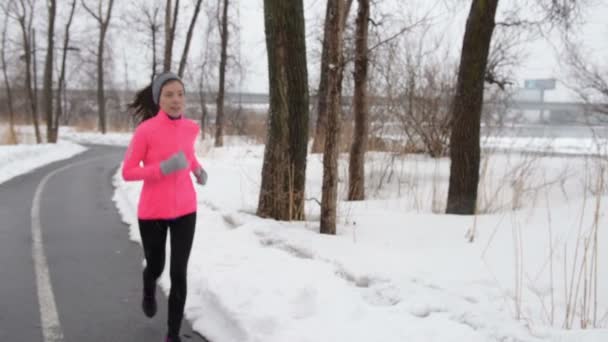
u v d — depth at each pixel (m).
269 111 7.17
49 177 13.75
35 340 3.87
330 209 6.20
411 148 13.95
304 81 7.04
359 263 4.88
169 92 3.56
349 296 4.12
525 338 3.29
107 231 7.32
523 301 3.96
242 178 11.95
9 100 31.14
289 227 6.57
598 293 4.07
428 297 4.02
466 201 7.94
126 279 5.27
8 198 10.08
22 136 31.86
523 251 5.12
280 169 7.12
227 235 6.29
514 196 7.81
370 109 13.63
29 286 5.02
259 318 3.84
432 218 7.12
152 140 3.54
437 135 14.67
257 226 6.50
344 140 12.55
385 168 11.98
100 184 12.46
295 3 6.80
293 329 3.62
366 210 8.01
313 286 4.25
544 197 9.07
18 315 4.32
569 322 3.60
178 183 3.67
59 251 6.25
